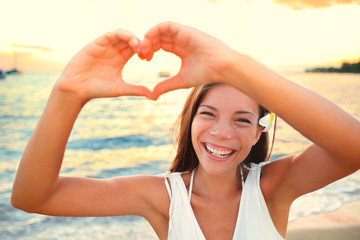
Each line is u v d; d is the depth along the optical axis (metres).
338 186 7.50
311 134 1.25
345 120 1.23
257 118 1.81
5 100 24.59
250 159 2.27
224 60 1.13
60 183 1.63
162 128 15.69
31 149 1.42
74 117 1.36
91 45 1.22
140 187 1.87
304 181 1.76
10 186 7.97
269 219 1.88
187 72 1.20
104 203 1.75
